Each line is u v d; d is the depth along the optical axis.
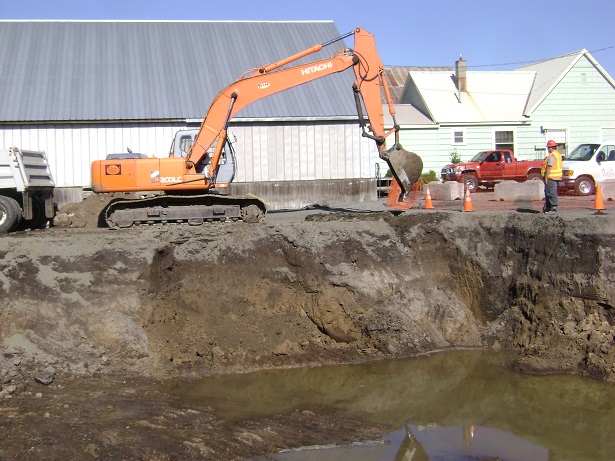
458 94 33.94
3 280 11.35
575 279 12.12
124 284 11.71
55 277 11.52
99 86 23.48
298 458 8.36
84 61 24.52
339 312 12.57
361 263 13.13
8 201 15.59
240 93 16.11
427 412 9.96
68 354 11.01
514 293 13.09
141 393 10.38
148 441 8.58
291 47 26.52
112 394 10.23
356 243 13.23
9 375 10.37
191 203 16.23
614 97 33.53
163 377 11.11
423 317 13.01
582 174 22.52
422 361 12.24
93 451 8.23
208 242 12.71
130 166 15.85
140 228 15.35
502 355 12.44
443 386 11.05
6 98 22.48
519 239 13.34
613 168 22.72
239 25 27.48
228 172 16.52
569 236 12.34
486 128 32.91
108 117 22.28
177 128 22.92
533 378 11.23
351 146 23.95
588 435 9.12
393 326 12.59
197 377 11.32
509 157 28.81
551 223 12.83
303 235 12.98
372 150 24.03
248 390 10.82
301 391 10.82
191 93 23.64
